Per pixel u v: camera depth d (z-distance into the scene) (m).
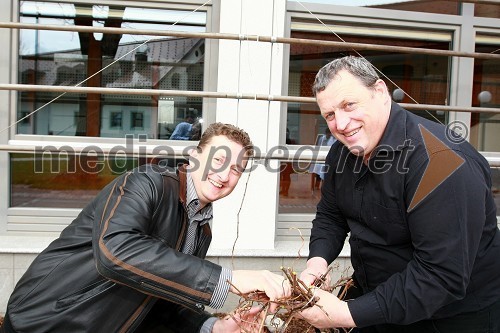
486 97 4.41
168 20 4.00
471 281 1.86
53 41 3.94
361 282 2.16
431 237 1.64
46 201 3.94
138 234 1.56
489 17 4.32
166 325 2.05
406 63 4.31
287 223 4.14
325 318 1.71
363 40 4.24
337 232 2.30
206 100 4.03
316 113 4.18
